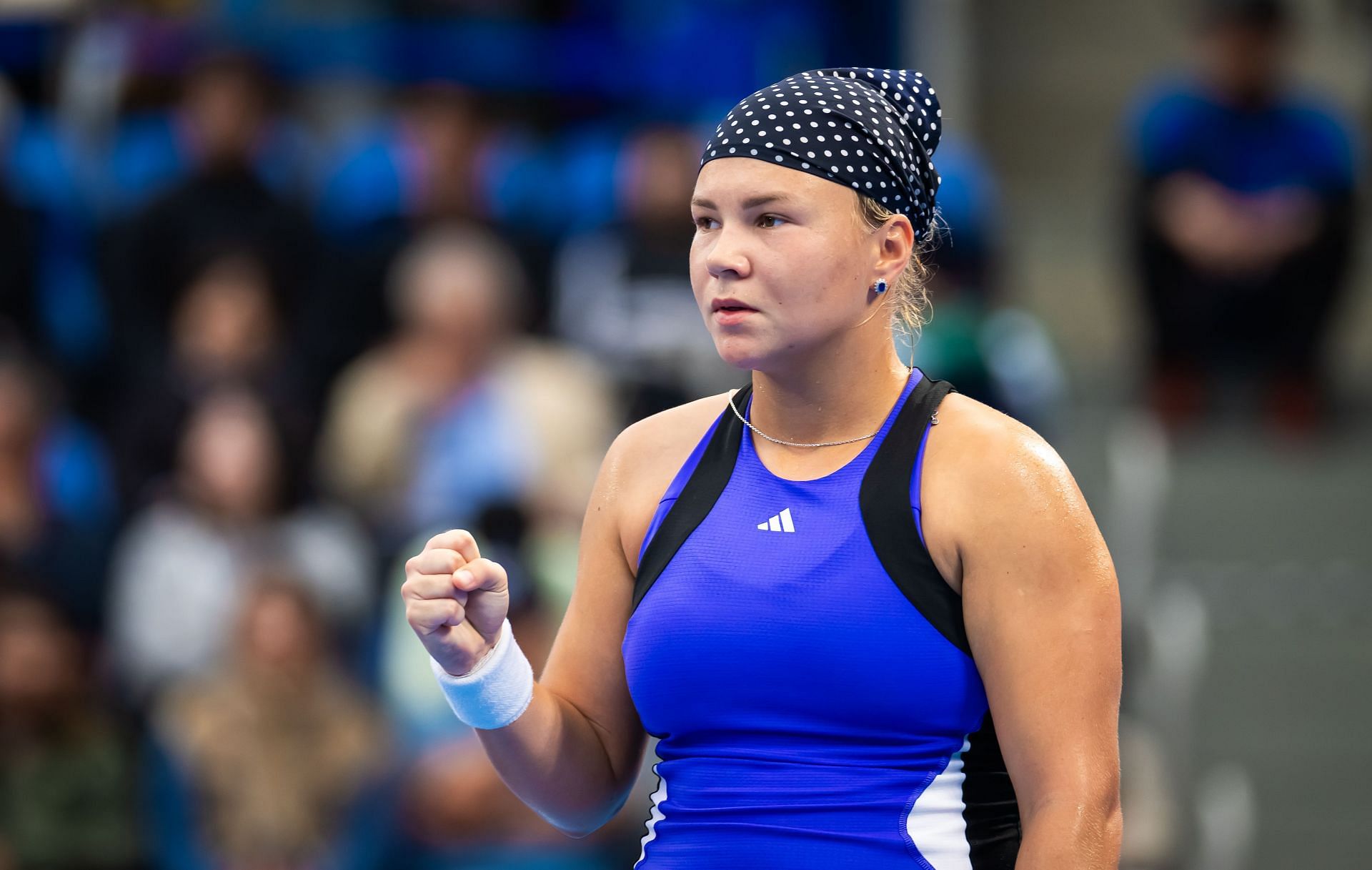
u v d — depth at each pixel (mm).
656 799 7293
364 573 21078
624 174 25219
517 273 24766
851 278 6926
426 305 21766
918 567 6824
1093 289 31156
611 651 7641
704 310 7078
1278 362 25609
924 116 7246
